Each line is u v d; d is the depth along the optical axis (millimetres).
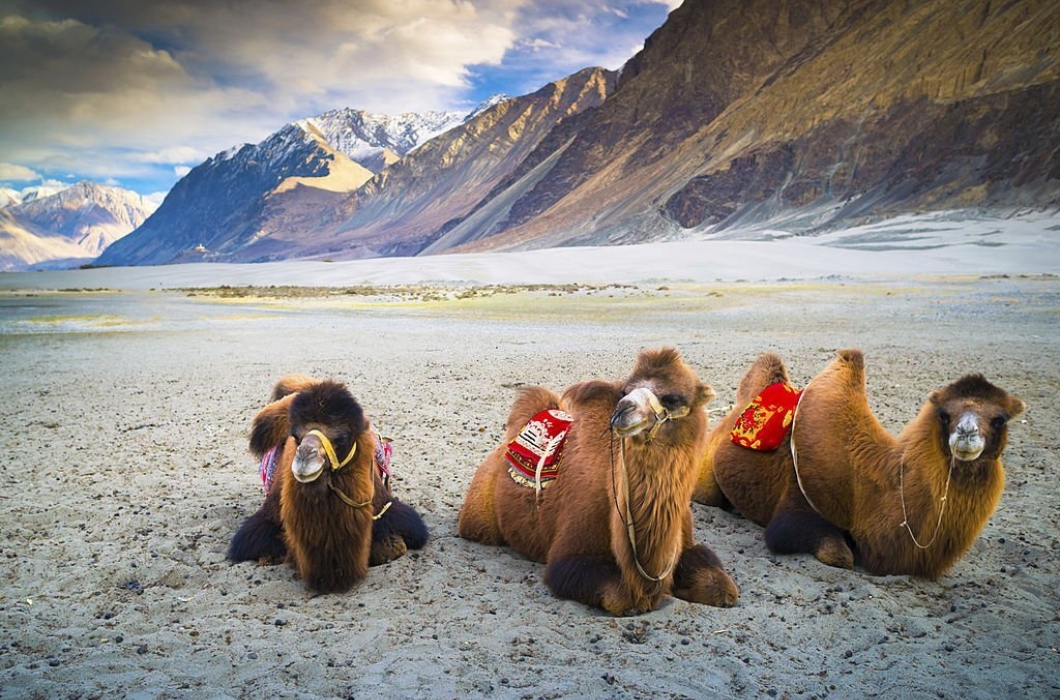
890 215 150875
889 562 6242
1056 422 10961
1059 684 4527
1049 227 100000
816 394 6914
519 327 26984
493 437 10969
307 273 75500
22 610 5406
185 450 10477
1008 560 6523
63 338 26969
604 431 5699
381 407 13109
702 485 8250
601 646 4906
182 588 5965
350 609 5531
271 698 4281
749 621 5293
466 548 6824
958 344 19234
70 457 10078
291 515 5820
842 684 4516
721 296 37344
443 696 4309
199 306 42156
